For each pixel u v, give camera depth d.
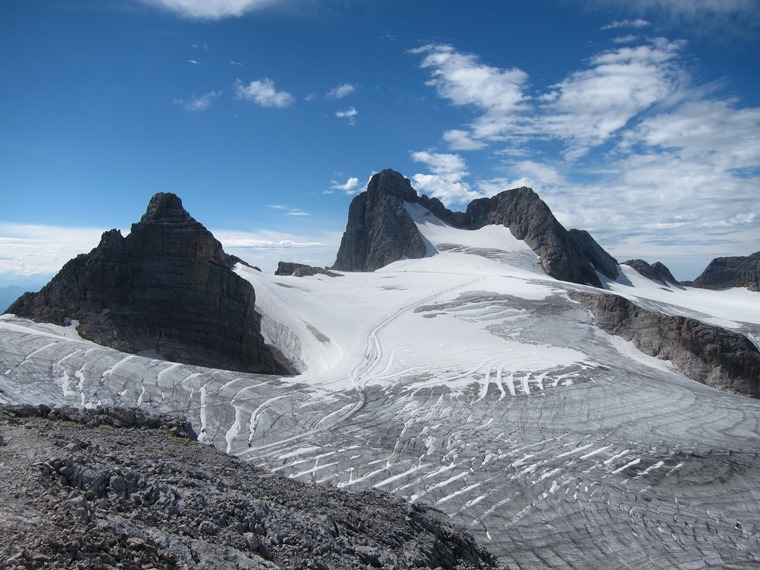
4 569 8.52
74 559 9.45
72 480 12.27
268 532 12.98
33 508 10.61
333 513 15.81
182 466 15.18
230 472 16.97
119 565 9.79
